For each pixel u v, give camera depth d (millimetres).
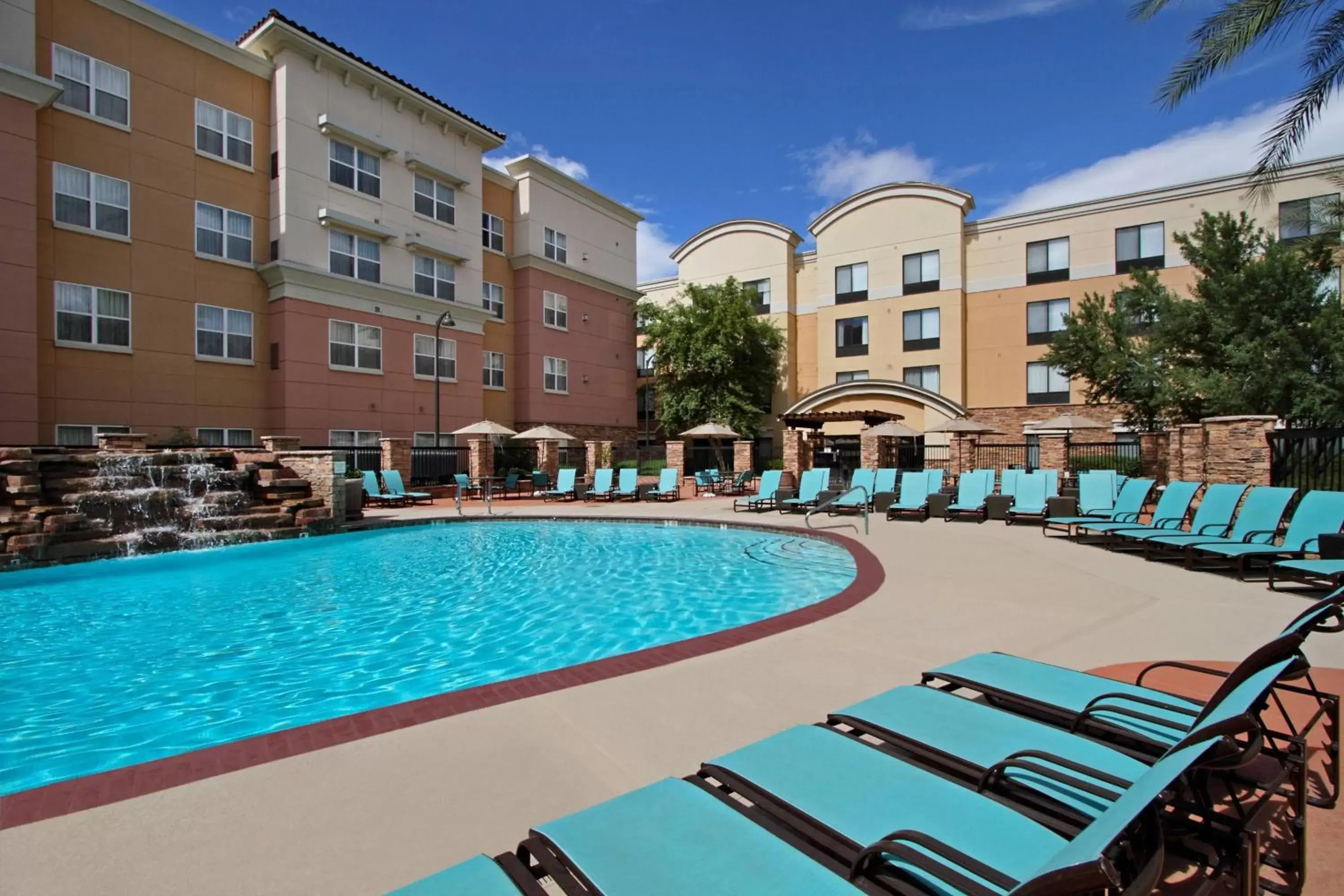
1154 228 27359
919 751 2742
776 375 34906
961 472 20031
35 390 15875
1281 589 7301
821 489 16406
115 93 17891
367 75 22438
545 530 15430
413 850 2668
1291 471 10148
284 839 2756
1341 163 23922
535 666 6137
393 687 5621
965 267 31125
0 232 15367
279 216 20688
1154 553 9727
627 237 35094
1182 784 2240
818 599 8586
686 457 34125
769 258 35656
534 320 29578
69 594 9164
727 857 1963
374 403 23016
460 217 26250
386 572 10625
